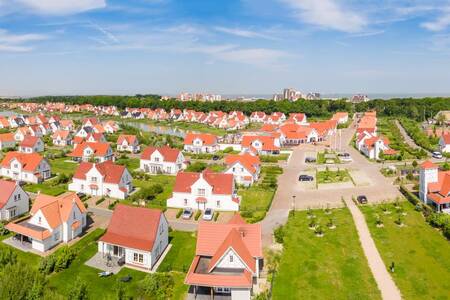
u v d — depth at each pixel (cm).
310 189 9881
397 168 11850
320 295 5034
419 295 5044
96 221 7762
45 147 16462
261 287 5272
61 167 12519
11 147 16038
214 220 7794
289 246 6462
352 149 15488
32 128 18938
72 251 6047
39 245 6406
